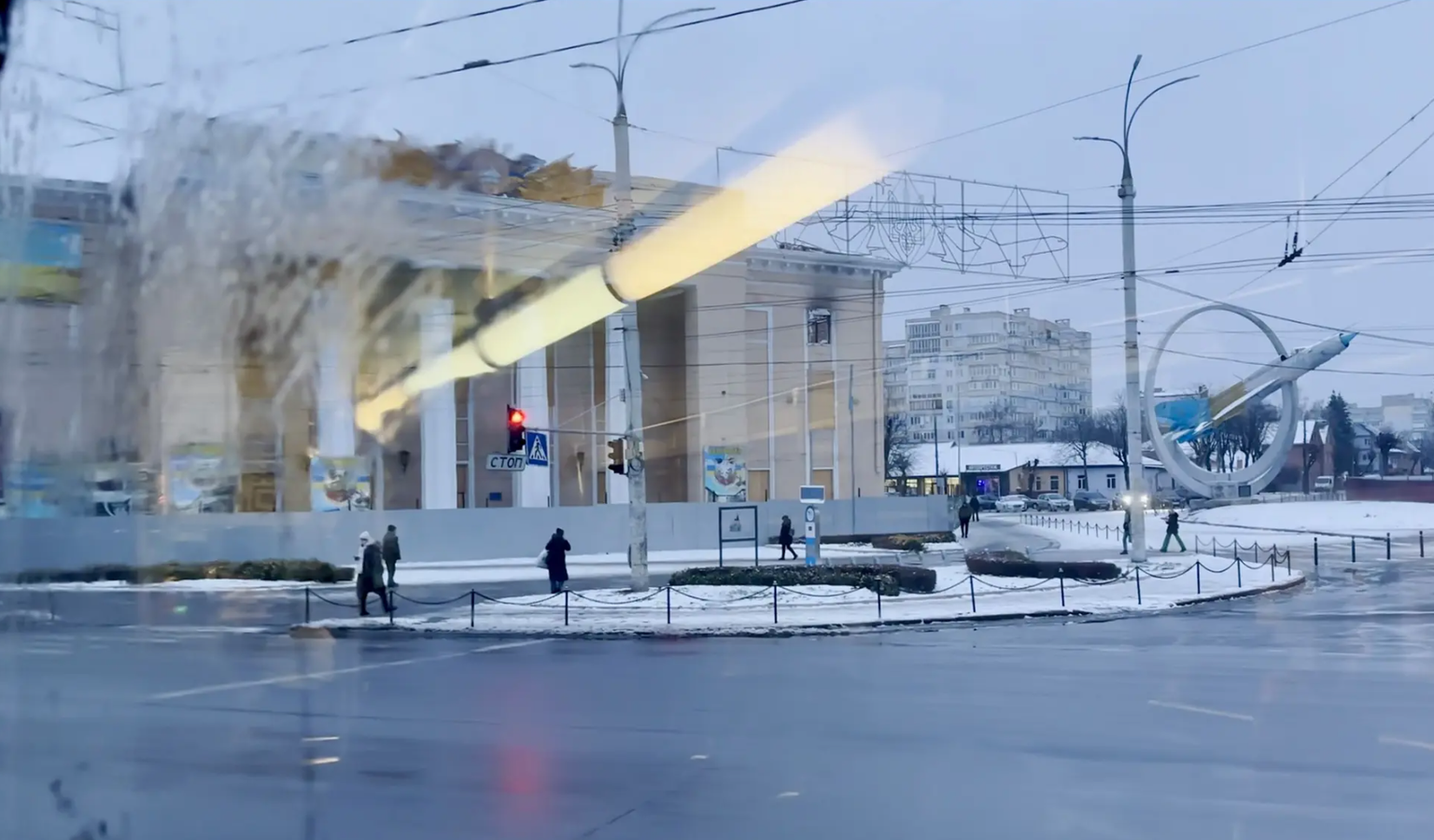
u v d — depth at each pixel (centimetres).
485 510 3856
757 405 5250
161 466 2448
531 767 897
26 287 1362
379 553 2212
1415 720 1045
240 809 783
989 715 1091
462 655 1647
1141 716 1077
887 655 1570
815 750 944
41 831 739
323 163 1764
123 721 1119
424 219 2467
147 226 1475
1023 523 6419
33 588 1997
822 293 5484
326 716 1137
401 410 3653
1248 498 7788
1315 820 720
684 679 1361
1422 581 2822
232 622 2103
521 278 3597
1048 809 752
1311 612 2116
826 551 3994
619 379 4612
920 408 12238
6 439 1383
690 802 786
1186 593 2388
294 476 3300
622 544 4147
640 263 3684
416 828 733
